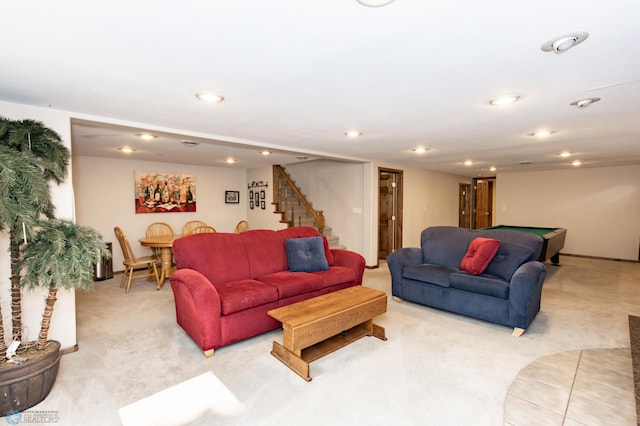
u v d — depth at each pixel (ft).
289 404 6.57
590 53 5.31
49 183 7.75
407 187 22.61
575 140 12.69
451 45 5.03
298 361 7.64
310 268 12.16
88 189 17.89
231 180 24.50
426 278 12.12
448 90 7.10
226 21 4.32
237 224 24.99
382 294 9.83
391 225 22.48
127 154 17.40
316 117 9.32
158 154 17.40
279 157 18.62
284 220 21.89
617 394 6.87
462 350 8.92
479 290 10.67
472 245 11.96
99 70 5.95
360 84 6.72
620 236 22.24
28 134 7.18
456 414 6.28
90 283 6.82
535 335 9.91
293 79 6.43
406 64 5.75
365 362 8.27
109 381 7.35
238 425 5.96
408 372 7.79
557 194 24.63
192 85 6.75
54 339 8.46
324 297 9.50
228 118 9.45
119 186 18.97
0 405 6.07
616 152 15.88
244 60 5.56
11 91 7.01
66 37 4.74
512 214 26.76
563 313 11.81
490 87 6.91
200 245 10.55
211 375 7.64
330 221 21.39
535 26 4.47
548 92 7.23
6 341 7.67
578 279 16.93
